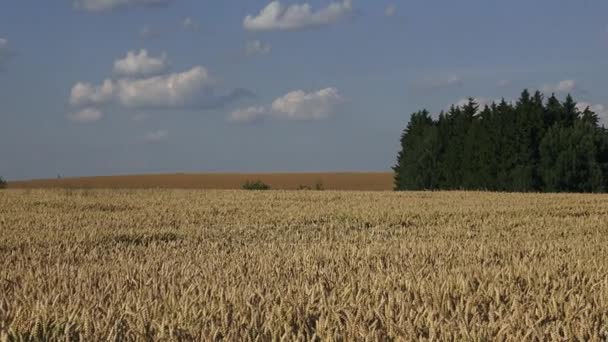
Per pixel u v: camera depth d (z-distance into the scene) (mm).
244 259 11375
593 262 10922
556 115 69875
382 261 11352
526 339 5680
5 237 15258
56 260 11820
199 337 5617
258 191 41344
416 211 25156
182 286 7852
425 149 74562
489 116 71312
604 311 6895
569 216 24781
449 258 11531
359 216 23000
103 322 5938
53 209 24641
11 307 6543
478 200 33594
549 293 8047
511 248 13570
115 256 12281
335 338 5543
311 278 8977
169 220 20859
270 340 5633
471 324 5941
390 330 5773
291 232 18109
